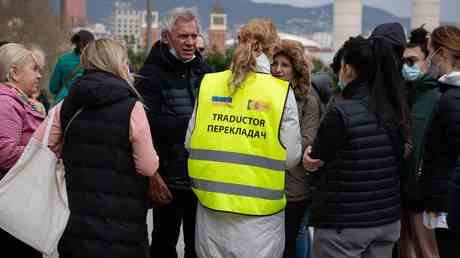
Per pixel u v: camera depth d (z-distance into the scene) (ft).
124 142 13.29
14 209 13.21
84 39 27.68
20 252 15.69
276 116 14.08
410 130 15.17
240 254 14.28
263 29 14.71
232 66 14.37
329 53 325.01
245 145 14.15
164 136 17.51
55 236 13.26
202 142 14.40
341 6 329.93
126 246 13.34
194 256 18.44
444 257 15.51
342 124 14.49
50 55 148.77
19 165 13.39
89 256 13.24
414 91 17.12
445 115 15.29
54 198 13.43
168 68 17.66
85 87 13.28
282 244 14.88
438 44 15.80
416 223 17.80
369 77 14.88
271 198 14.19
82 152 13.38
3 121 14.84
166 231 18.37
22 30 154.10
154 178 14.47
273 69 18.08
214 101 14.48
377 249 15.33
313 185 18.12
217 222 14.47
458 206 12.33
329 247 14.92
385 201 14.84
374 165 14.62
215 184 14.21
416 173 16.19
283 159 14.25
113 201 13.29
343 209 14.65
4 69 15.49
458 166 12.44
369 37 16.22
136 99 13.51
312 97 18.51
